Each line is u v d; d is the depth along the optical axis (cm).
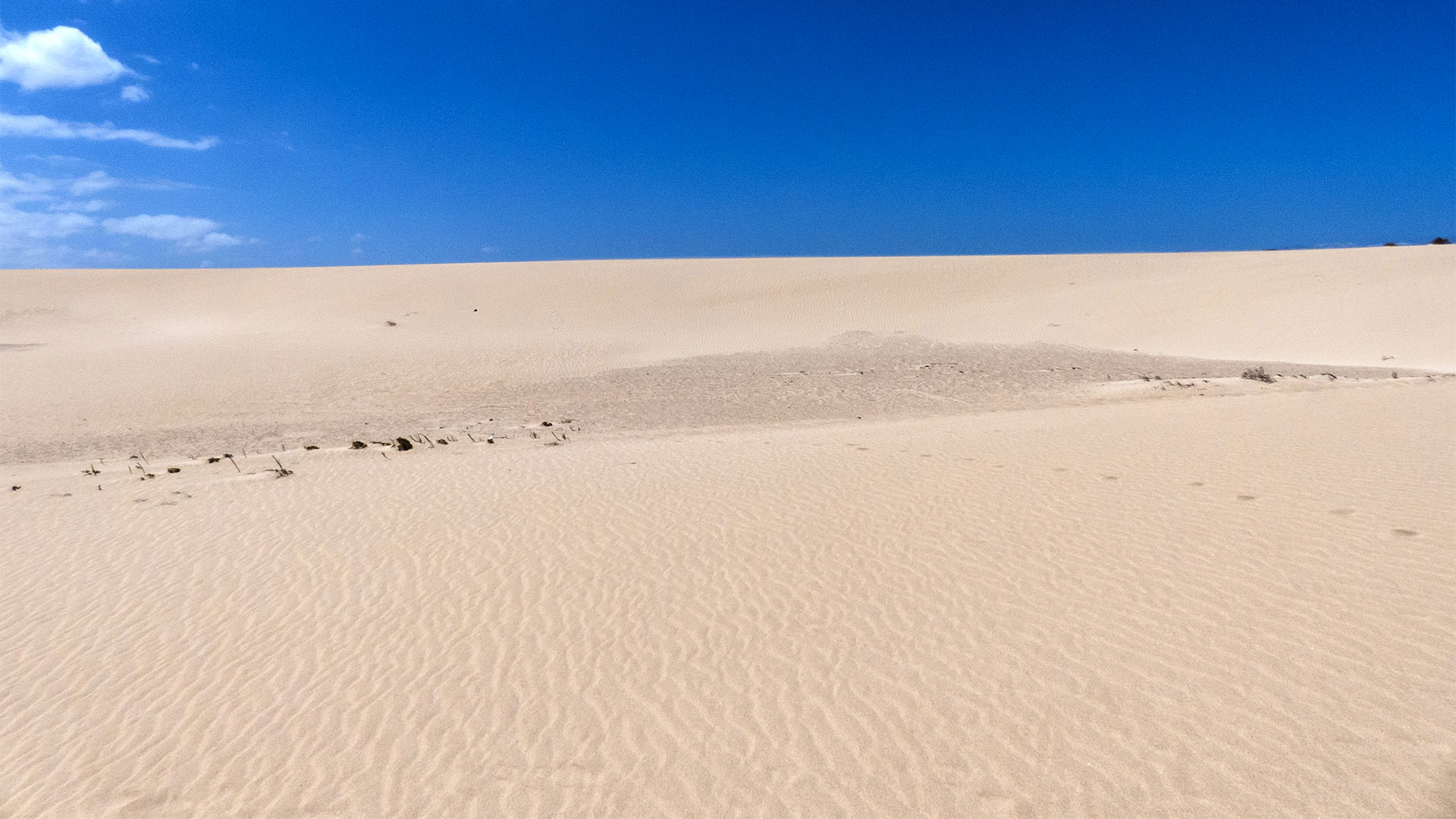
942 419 1631
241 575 755
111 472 1322
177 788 439
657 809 397
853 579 659
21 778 454
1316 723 414
